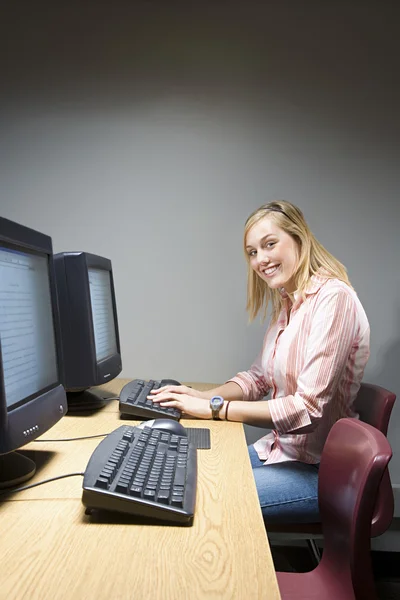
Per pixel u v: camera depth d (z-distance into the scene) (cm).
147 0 251
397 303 250
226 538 73
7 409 88
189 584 60
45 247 117
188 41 251
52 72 253
